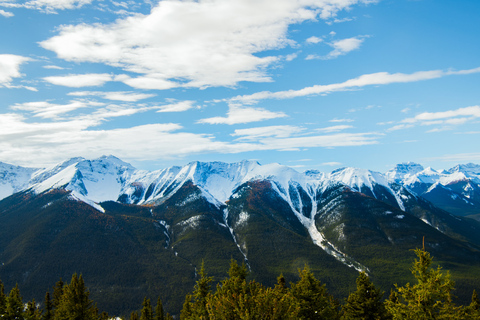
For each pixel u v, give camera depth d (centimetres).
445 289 4128
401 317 4262
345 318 5688
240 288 4809
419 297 4138
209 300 4694
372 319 5541
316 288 5706
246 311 3909
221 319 4234
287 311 4066
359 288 5728
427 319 4053
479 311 4559
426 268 4319
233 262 6366
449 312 4069
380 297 5659
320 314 5481
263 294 4269
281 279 6375
